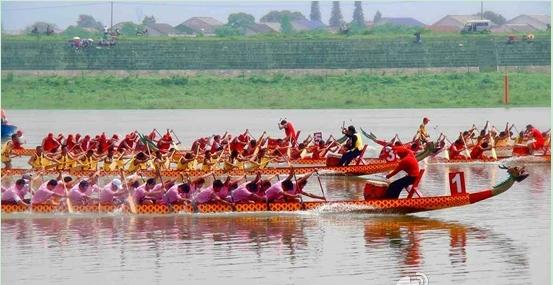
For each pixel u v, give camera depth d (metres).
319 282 61.41
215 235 75.12
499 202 91.06
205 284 61.12
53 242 73.19
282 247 70.88
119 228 78.12
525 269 64.31
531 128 130.38
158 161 101.75
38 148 110.38
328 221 80.50
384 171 111.12
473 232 76.06
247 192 82.75
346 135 112.31
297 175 109.44
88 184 83.88
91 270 64.75
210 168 107.06
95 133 190.25
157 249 70.62
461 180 82.12
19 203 83.69
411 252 69.25
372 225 78.81
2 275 63.69
